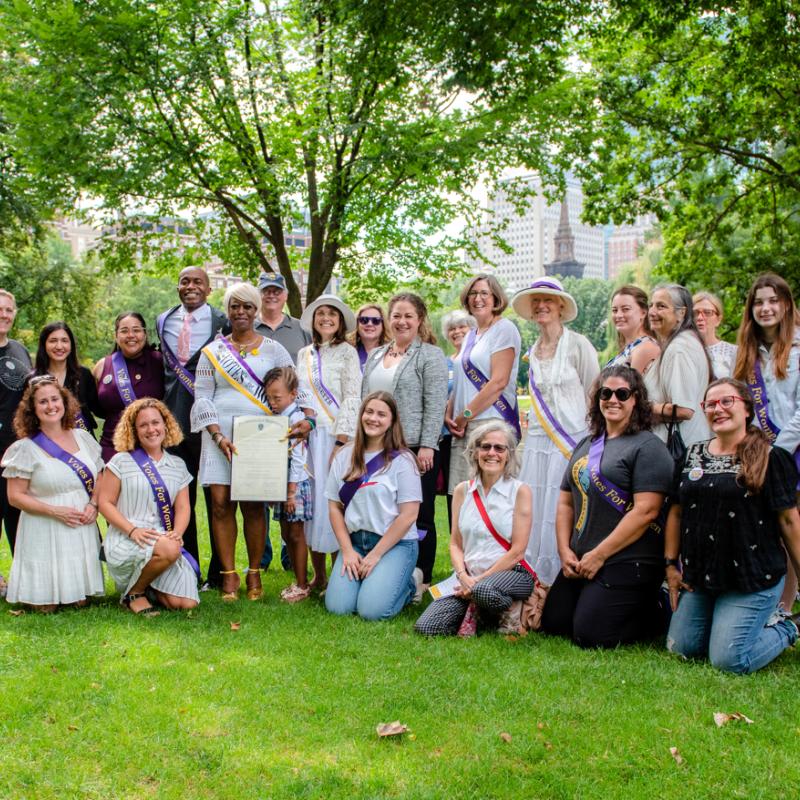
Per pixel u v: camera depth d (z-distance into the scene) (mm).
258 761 3266
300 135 13711
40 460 5418
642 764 3314
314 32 13430
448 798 3023
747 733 3605
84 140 12055
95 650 4504
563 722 3705
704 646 4680
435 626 5074
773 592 4434
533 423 5867
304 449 5984
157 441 5625
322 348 6293
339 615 5461
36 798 2984
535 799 3062
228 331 6316
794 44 12875
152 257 16844
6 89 12727
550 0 10523
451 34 10633
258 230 15891
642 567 4898
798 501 4934
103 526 9070
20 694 3842
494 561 5223
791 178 15570
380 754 3363
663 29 11953
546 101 13062
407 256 17203
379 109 13797
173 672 4195
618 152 16156
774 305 5297
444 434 6582
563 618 5102
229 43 13078
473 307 6293
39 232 22312
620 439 5086
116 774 3158
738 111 15125
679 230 18016
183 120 13875
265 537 5992
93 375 6512
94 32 11727
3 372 5922
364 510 5613
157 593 5535
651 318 5527
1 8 11883
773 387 5359
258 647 4656
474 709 3820
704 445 4695
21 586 5336
